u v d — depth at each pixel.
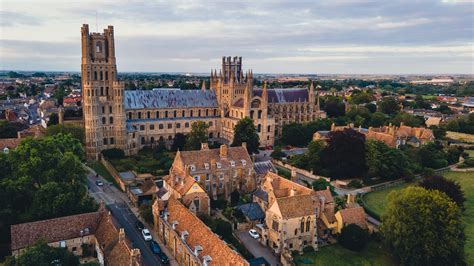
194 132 168.88
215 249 70.81
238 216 106.19
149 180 124.38
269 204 102.44
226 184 121.06
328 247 95.31
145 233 94.19
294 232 91.38
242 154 125.81
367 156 148.38
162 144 185.88
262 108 198.50
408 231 83.31
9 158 98.50
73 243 82.81
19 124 189.25
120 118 169.50
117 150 166.38
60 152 105.81
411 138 197.88
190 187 100.75
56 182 92.38
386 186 143.88
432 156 171.12
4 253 80.38
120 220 104.56
